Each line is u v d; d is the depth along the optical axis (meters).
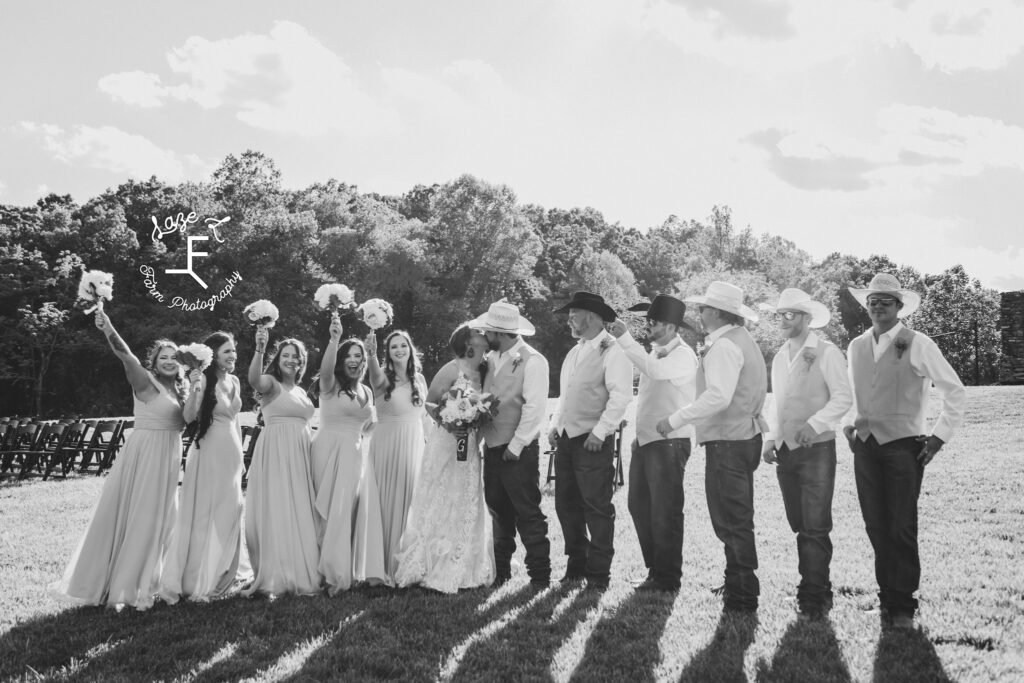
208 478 5.93
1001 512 8.12
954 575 5.95
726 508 5.44
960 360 80.19
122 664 4.54
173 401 6.02
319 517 6.16
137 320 41.84
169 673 4.40
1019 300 21.69
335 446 6.19
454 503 6.09
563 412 6.26
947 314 81.31
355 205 60.75
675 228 103.06
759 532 7.77
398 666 4.45
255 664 4.52
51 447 13.98
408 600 5.69
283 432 6.11
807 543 5.30
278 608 5.52
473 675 4.35
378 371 6.29
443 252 54.25
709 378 5.37
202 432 5.88
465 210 53.59
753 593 5.36
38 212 51.16
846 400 5.23
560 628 5.05
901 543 5.00
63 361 44.22
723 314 5.64
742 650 4.62
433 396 6.38
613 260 63.41
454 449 6.15
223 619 5.29
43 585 6.20
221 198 49.72
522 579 6.36
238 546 6.01
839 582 5.95
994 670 4.21
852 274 81.56
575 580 6.21
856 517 8.38
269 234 44.47
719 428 5.47
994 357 78.94
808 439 5.21
